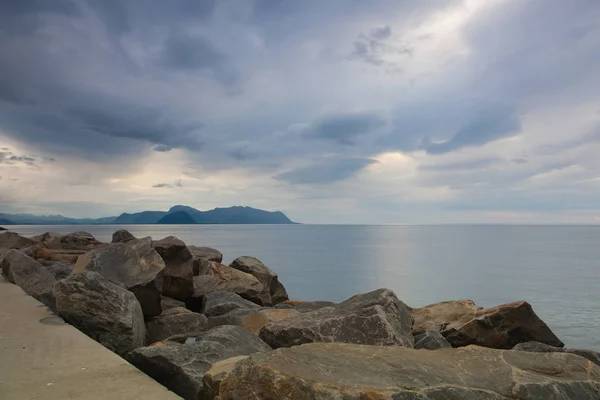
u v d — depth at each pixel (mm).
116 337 8688
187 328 11102
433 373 4477
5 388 5312
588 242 147750
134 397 5090
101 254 11984
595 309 30328
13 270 13734
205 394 5301
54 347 7055
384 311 9430
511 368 4762
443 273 52812
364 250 97125
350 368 4352
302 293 37594
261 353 4531
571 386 4477
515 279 47531
